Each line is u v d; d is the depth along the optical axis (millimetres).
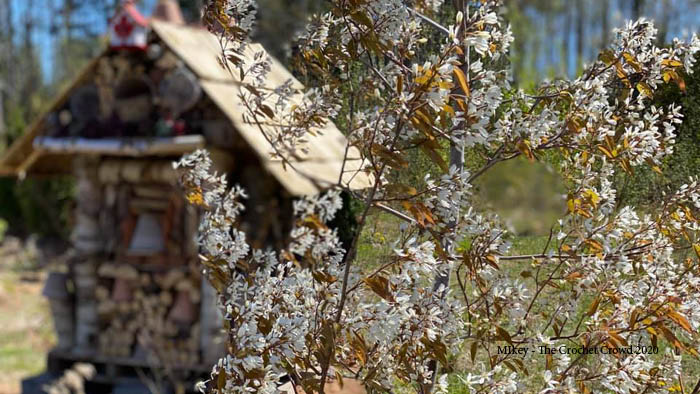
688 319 1737
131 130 5574
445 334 1759
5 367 6773
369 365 1775
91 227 6238
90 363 6199
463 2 1750
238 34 1656
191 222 5910
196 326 5883
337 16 1646
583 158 1720
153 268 6051
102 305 6188
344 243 2197
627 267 1657
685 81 1968
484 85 1732
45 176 7410
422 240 1887
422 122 1509
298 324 1690
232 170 5148
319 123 1759
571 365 1772
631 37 1710
